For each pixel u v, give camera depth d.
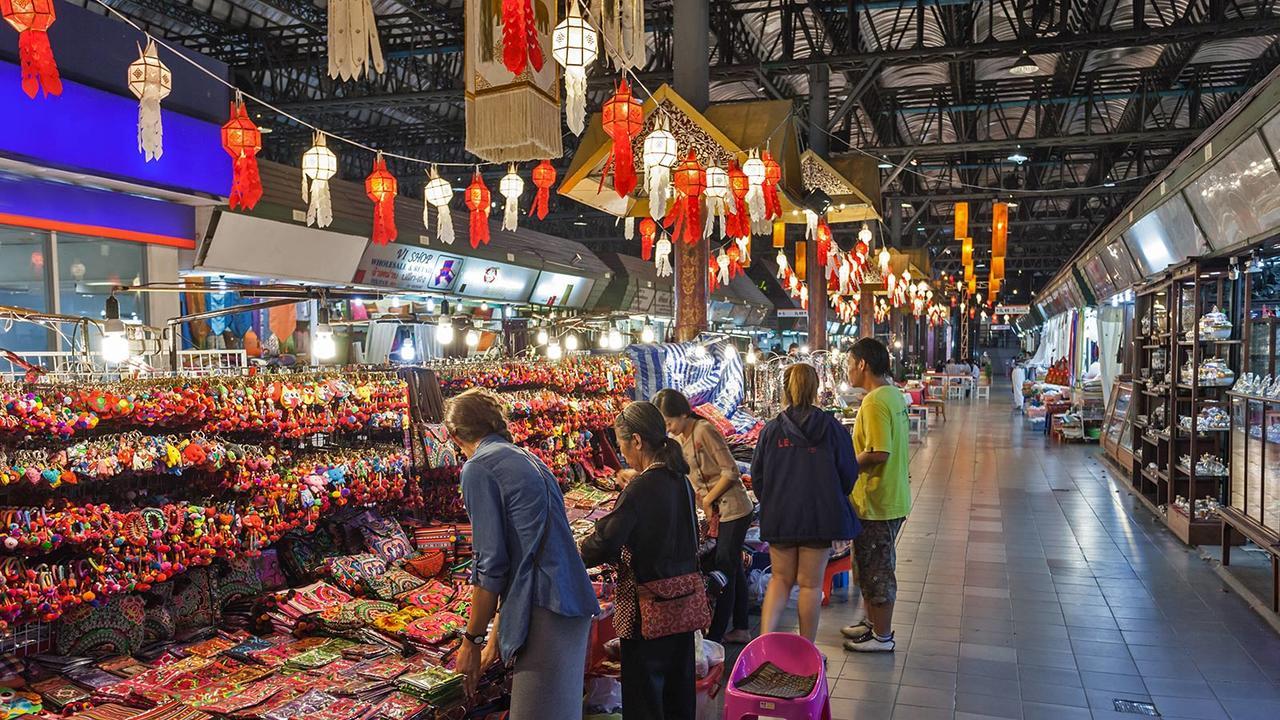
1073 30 12.14
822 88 13.34
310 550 3.89
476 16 3.59
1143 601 5.56
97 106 6.36
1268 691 4.13
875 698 4.11
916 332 31.91
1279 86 5.31
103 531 2.85
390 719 2.78
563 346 8.05
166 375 3.88
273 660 3.15
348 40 3.22
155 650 3.18
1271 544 4.99
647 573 3.21
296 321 9.77
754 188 6.07
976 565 6.53
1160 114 19.00
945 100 17.66
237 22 13.67
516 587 2.67
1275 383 5.40
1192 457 6.99
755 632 4.98
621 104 4.36
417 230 11.67
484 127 3.61
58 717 2.66
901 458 4.68
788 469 4.20
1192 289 8.05
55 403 2.82
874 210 11.45
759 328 26.69
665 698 3.34
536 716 2.66
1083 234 37.00
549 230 29.39
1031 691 4.17
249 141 3.84
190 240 7.90
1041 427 17.69
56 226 6.61
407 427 4.23
